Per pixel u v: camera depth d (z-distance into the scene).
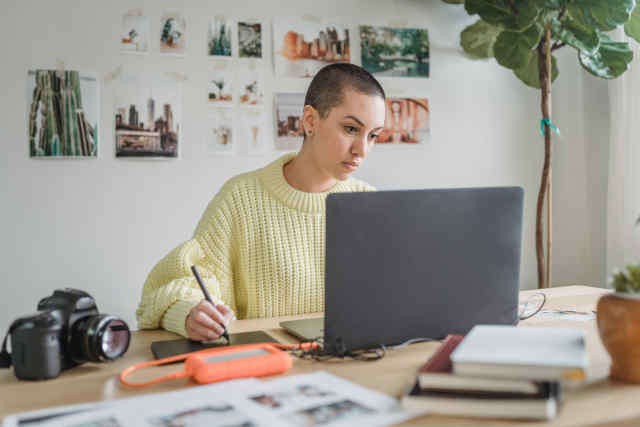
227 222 1.51
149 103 2.63
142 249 2.64
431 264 1.00
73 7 2.51
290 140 2.86
